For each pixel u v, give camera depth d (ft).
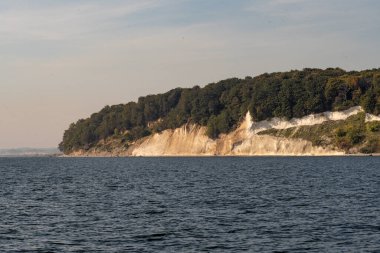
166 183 292.81
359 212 161.79
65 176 388.57
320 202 188.24
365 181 276.41
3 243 123.44
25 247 119.34
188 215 161.58
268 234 130.41
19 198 219.61
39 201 206.90
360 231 131.64
